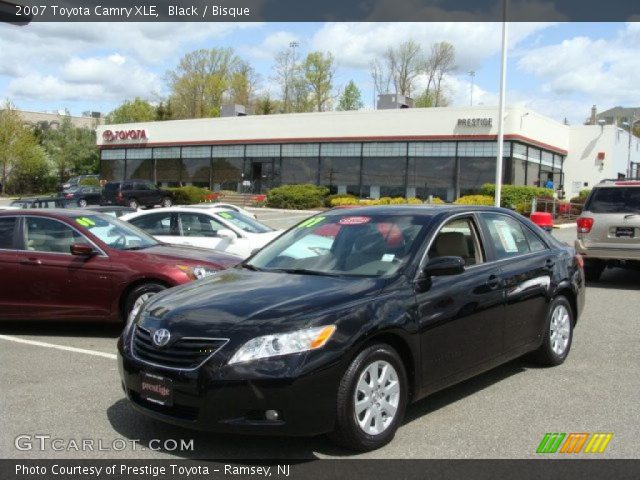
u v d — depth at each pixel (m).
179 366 4.31
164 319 4.56
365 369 4.41
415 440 4.67
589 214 12.09
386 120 38.81
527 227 6.63
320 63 73.31
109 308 7.81
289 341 4.18
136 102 83.12
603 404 5.48
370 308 4.54
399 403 4.65
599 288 12.09
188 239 11.44
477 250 5.78
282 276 5.19
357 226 5.69
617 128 41.19
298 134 42.12
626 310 9.86
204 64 77.69
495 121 35.50
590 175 40.97
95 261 7.86
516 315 5.93
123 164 50.97
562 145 40.62
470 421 5.06
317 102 74.12
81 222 8.21
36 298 7.91
